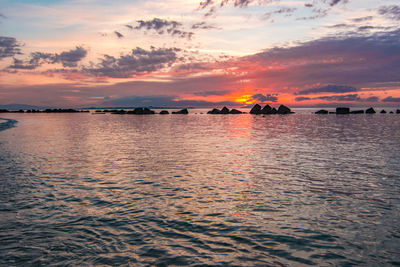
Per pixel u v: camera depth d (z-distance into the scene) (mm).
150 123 59094
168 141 25922
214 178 12078
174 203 8938
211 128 43375
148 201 9117
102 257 5660
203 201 9125
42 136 30688
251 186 10852
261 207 8570
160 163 15367
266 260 5574
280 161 15953
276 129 40594
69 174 12766
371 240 6430
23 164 15047
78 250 5953
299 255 5766
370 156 17500
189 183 11289
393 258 5645
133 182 11430
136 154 18359
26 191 10133
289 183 11273
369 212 8148
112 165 14836
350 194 9828
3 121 65500
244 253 5848
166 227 7129
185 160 16297
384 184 11070
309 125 49250
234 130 39094
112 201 9109
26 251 5914
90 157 17250
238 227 7141
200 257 5672
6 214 7949
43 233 6770
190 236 6629
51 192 10047
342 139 27109
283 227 7152
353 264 5426
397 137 28578
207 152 19234
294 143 24156
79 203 8898
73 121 68938
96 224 7305
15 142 25125
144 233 6785
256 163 15367
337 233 6805
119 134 33250
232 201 9117
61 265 5363
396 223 7359
